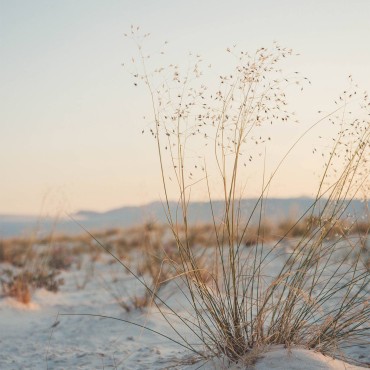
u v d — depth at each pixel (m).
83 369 4.47
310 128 3.79
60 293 8.08
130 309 6.18
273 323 3.79
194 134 3.80
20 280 8.14
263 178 3.80
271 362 3.34
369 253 4.52
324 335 3.68
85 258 12.27
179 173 3.80
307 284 5.09
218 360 3.66
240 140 3.78
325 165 3.80
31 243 9.51
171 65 3.82
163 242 8.14
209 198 3.74
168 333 5.18
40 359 4.90
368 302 3.79
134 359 4.54
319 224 3.81
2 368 4.67
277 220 8.88
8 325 6.26
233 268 3.71
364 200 3.82
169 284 6.65
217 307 3.86
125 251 11.50
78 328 5.83
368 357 3.69
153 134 3.81
